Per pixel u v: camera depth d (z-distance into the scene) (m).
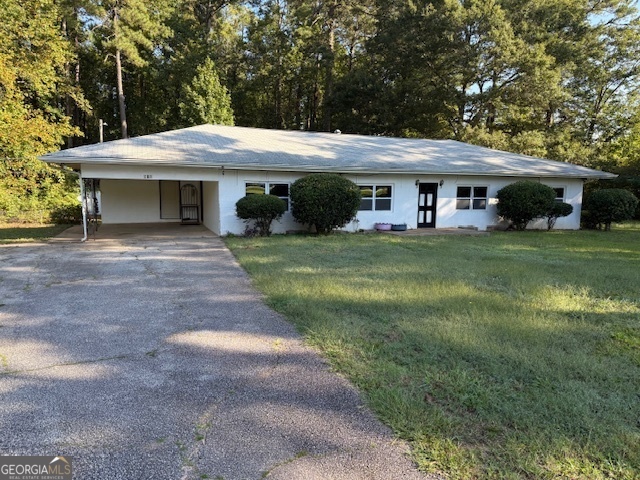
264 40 30.19
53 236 11.79
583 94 25.11
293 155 13.12
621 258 8.87
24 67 16.50
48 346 3.70
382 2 25.59
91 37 22.94
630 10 24.94
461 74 23.19
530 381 3.03
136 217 16.27
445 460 2.14
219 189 11.83
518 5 22.42
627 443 2.28
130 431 2.40
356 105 26.58
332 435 2.37
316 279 6.19
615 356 3.54
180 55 25.62
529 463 2.11
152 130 27.77
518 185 14.38
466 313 4.62
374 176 13.63
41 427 2.43
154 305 4.99
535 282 6.25
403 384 2.97
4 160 15.50
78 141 27.53
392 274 6.71
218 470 2.06
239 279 6.39
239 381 3.05
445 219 14.75
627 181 19.38
